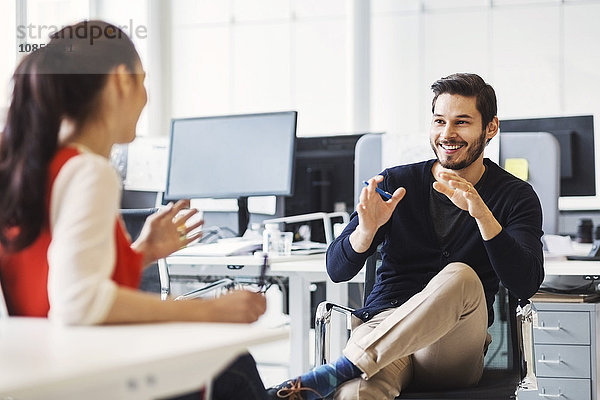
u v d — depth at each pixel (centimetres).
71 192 140
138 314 137
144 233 187
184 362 114
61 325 135
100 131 155
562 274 306
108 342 121
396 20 754
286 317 503
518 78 728
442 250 278
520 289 257
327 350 265
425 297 240
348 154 418
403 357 254
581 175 405
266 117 408
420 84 750
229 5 790
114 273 155
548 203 362
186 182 418
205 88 795
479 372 259
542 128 409
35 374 101
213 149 415
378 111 759
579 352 333
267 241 359
